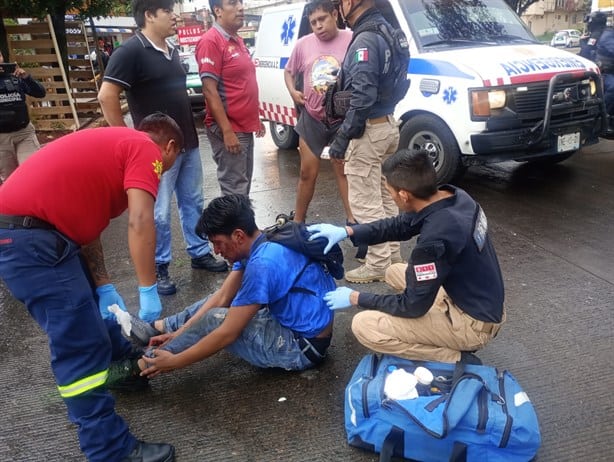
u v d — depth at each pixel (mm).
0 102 5098
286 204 5367
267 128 9562
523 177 5840
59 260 1858
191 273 3920
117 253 4359
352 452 2211
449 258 2092
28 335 3229
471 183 5711
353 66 3230
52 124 10109
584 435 2242
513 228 4457
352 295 2385
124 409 2516
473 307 2221
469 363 2326
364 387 2123
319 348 2598
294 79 4363
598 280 3539
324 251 2506
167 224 3488
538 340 2918
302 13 6648
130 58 3199
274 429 2354
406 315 2234
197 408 2504
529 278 3611
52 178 1851
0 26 9156
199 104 11438
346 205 4352
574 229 4383
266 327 2574
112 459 2098
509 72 4797
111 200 1979
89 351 1977
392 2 5465
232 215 2387
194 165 3668
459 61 4934
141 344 2875
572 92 4980
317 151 4176
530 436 1955
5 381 2793
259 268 2359
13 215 1828
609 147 6926
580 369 2660
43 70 9797
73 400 1986
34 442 2359
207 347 2383
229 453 2234
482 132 4766
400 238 2594
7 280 1863
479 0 5906
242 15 3785
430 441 2020
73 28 11734
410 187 2156
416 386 2115
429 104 5098
